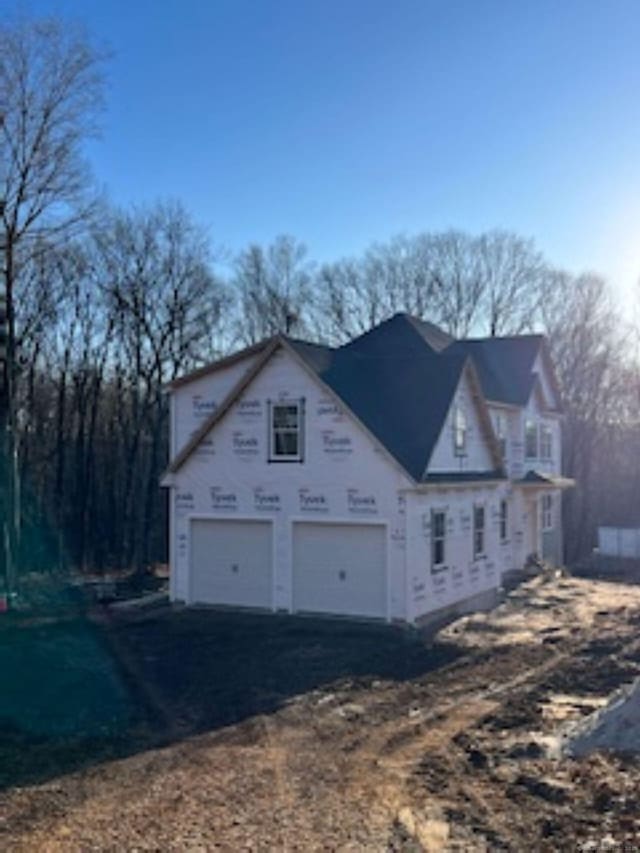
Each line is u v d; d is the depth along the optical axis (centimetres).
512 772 1024
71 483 4275
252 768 1081
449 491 2367
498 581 2722
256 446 2348
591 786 941
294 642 1981
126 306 4012
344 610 2212
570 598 2764
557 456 3788
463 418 2484
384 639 2003
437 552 2306
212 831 858
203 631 2133
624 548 3925
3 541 3400
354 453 2202
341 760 1112
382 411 2345
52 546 4122
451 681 1611
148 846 820
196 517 2431
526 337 3616
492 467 2684
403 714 1370
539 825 838
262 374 2339
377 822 874
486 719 1312
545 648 1905
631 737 1112
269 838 835
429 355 2531
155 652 1912
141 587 3238
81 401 4162
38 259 3206
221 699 1490
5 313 2892
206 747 1193
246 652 1891
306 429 2273
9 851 817
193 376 2550
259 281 5031
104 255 3978
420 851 792
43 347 4075
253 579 2356
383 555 2166
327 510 2234
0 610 2595
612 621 2309
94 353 4125
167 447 4491
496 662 1772
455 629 2164
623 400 5481
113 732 1290
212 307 4291
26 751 1189
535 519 3528
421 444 2242
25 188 2716
